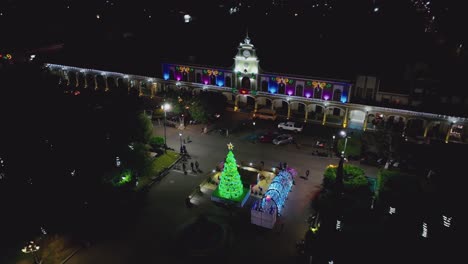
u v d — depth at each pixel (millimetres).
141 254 34031
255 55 59969
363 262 27141
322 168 47594
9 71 33281
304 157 50500
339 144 50625
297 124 57906
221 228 36469
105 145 37500
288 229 36688
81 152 34375
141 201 41500
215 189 42812
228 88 64812
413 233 29391
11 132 30594
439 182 39438
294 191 42812
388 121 57719
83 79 80875
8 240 34969
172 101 62062
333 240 30266
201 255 33656
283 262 32719
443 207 32625
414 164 45375
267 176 45438
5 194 31172
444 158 44531
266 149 53094
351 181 39531
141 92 74562
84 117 35656
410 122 55750
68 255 33812
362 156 49094
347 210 34500
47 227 34000
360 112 59531
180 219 38500
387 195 36219
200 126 61312
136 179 42219
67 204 33750
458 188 36375
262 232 36344
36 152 31594
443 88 53031
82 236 35938
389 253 27578
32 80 33344
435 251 26828
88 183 35250
